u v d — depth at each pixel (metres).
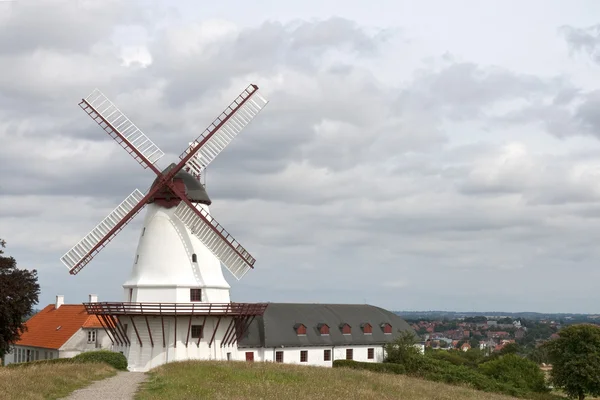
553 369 88.25
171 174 57.91
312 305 88.19
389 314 93.38
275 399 33.53
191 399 31.11
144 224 58.47
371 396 39.53
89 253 57.38
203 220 58.00
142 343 55.72
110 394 34.00
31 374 38.09
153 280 56.41
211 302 57.12
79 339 79.75
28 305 63.62
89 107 59.22
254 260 59.56
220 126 60.19
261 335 78.12
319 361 81.56
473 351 123.69
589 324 88.88
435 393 48.50
